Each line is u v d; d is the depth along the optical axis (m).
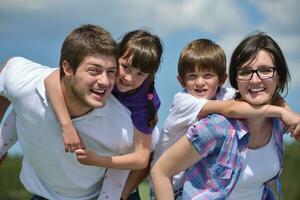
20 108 2.53
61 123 2.42
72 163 2.53
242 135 2.42
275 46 2.45
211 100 2.67
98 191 2.66
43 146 2.53
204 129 2.41
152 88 2.67
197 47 2.86
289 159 9.04
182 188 2.58
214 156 2.44
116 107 2.54
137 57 2.64
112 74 2.43
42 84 2.50
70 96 2.45
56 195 2.62
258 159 2.47
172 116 2.70
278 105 2.53
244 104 2.44
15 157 10.29
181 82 2.93
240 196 2.49
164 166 2.47
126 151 2.57
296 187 8.93
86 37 2.40
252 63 2.42
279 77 2.47
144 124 2.57
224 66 2.89
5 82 2.57
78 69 2.39
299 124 2.36
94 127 2.50
